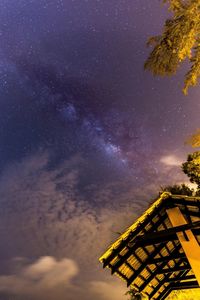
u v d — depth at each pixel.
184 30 5.52
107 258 5.75
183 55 5.73
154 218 6.18
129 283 6.21
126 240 5.87
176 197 5.83
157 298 7.00
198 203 5.54
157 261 6.17
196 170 8.26
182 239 5.25
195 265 4.96
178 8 5.66
